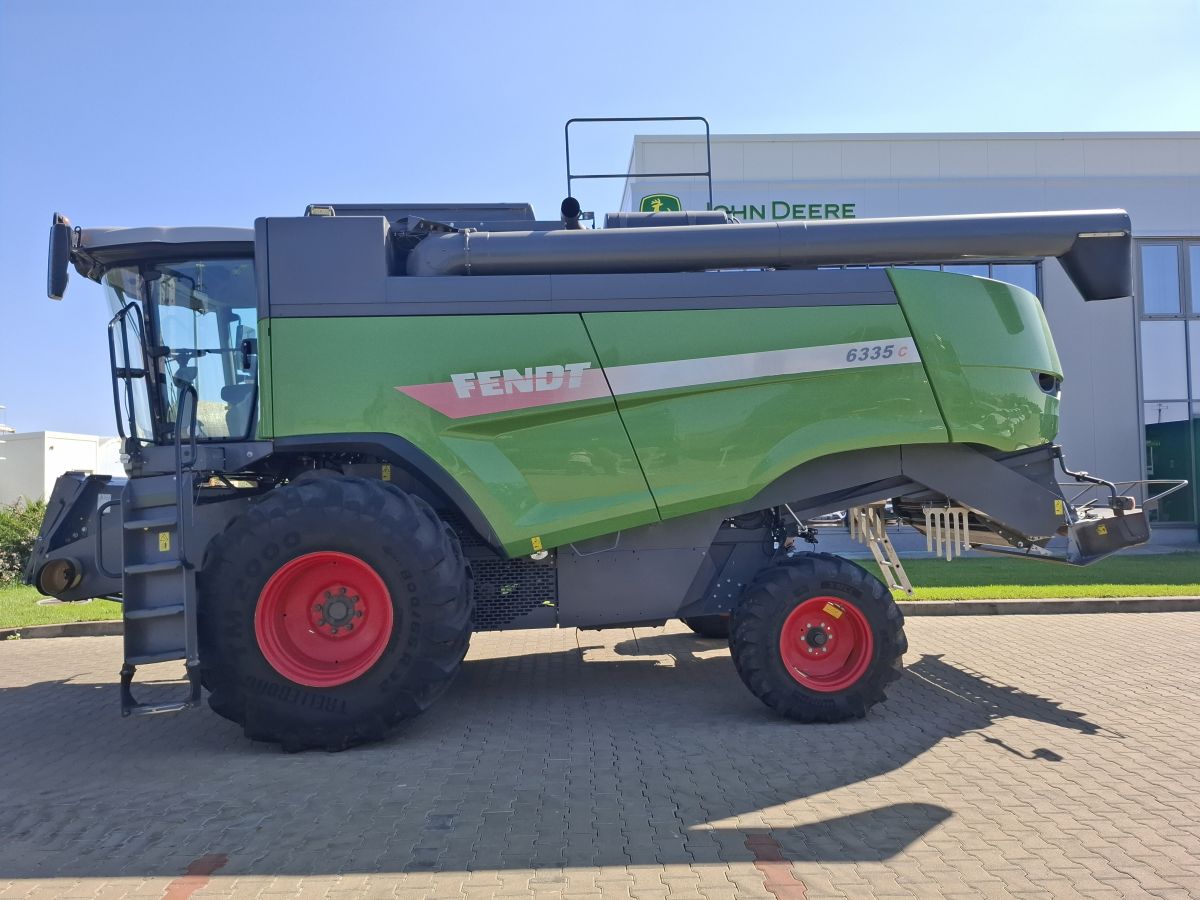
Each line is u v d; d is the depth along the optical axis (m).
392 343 5.01
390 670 4.69
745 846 3.45
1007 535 6.00
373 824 3.68
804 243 5.49
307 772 4.38
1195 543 14.90
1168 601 9.15
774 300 5.31
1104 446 14.39
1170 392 14.83
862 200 14.02
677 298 5.24
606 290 5.20
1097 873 3.19
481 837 3.54
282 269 4.99
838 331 5.33
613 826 3.65
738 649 5.20
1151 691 5.87
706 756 4.58
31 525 12.41
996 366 5.52
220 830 3.64
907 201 14.09
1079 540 5.61
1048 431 5.77
